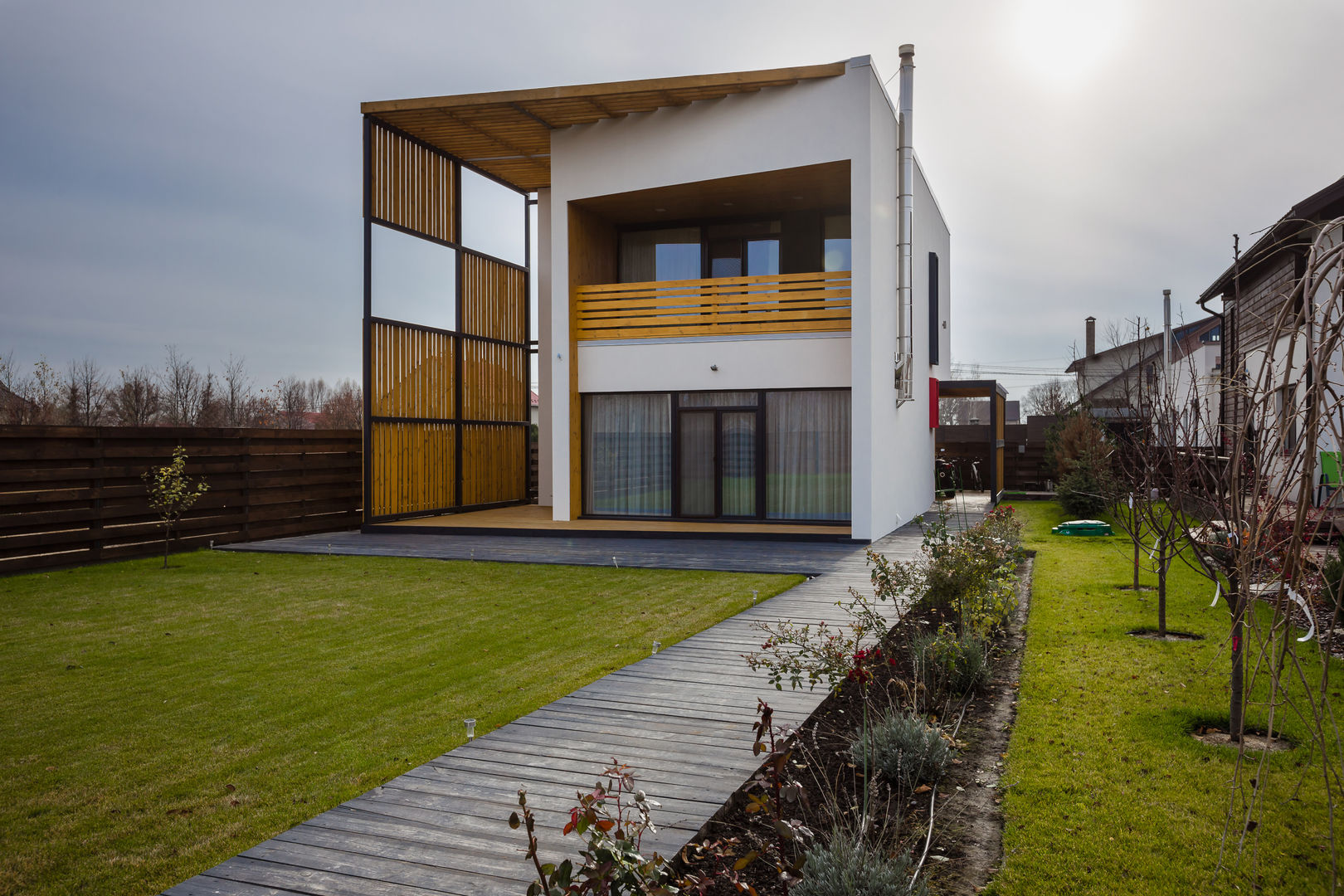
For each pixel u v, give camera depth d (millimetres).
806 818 3436
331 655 6270
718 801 3527
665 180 13422
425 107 13297
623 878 2064
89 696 5297
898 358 14016
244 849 3270
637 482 14438
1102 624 6695
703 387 13805
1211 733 4301
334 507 14539
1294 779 3623
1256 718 4410
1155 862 2975
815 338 13250
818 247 15141
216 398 29266
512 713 4871
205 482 12172
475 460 16625
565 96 12766
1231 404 11266
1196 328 25938
